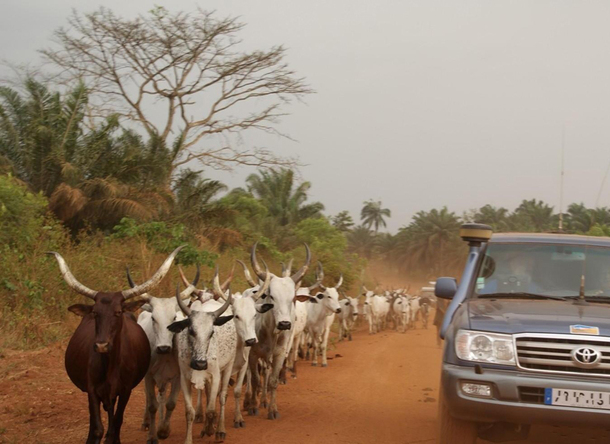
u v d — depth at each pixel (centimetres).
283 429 766
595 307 591
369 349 1650
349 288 2662
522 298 639
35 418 796
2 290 1315
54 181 2128
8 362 1080
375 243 7650
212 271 1759
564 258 667
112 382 644
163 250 1675
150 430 714
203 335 663
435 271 6556
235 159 2853
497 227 5134
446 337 577
